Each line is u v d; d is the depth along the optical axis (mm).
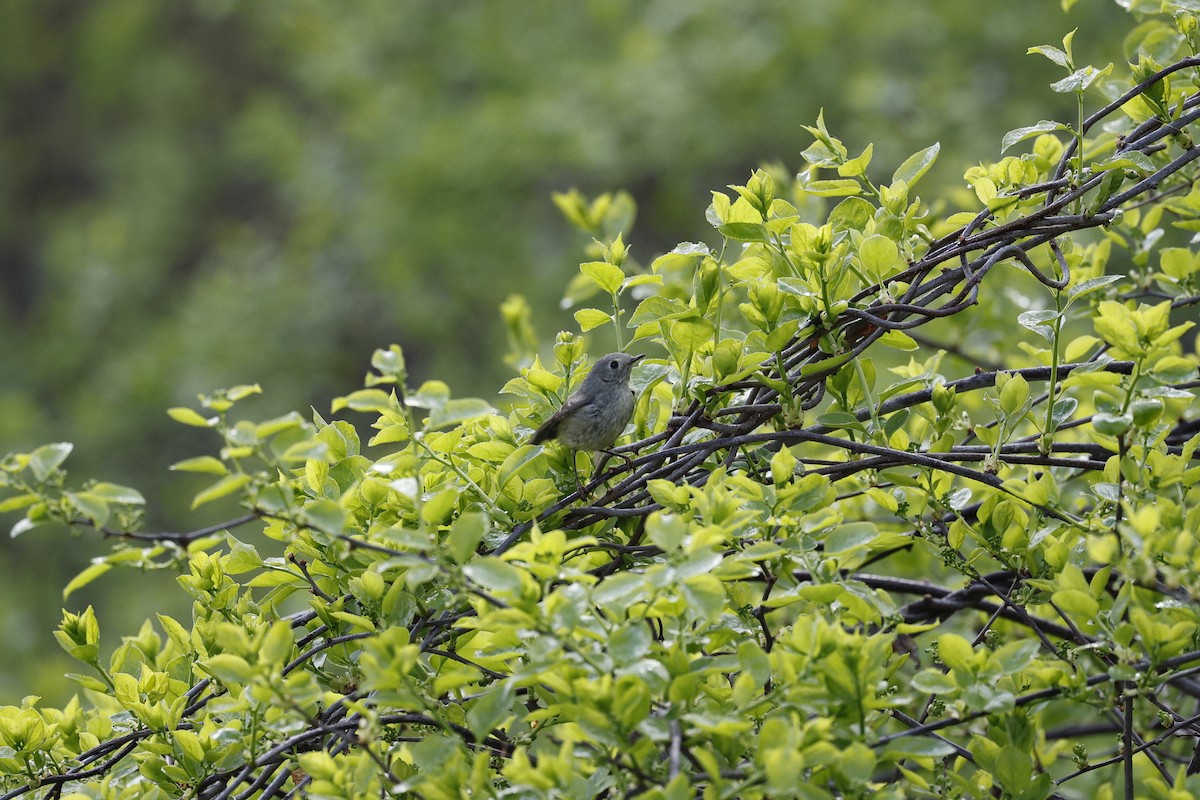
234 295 32531
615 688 5652
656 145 27547
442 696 7441
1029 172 8352
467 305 29469
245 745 7023
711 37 28766
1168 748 10297
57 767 7562
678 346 7949
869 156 8016
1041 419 8453
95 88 42875
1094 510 7465
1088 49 23891
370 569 7117
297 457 6191
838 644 5938
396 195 29797
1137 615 6281
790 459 7199
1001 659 6250
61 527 30016
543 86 30562
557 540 6070
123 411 31328
